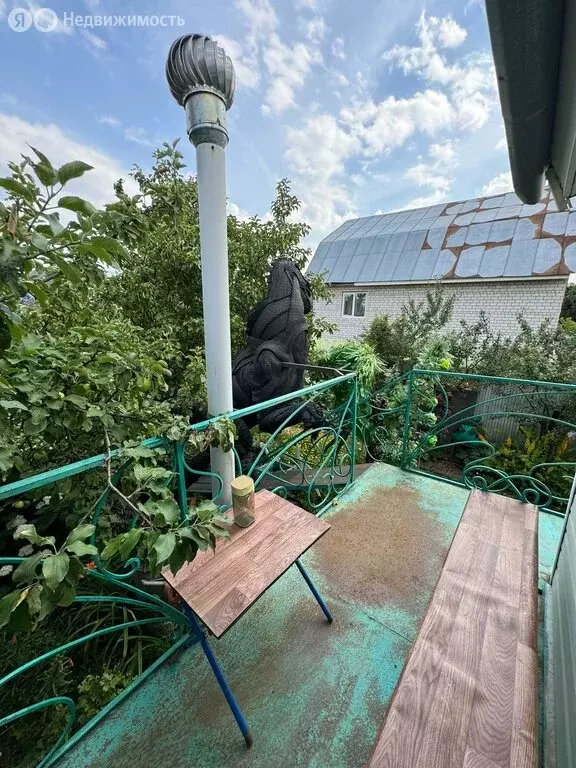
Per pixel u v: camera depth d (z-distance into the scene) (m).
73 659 1.56
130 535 0.81
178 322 3.48
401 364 4.64
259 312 2.79
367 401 3.34
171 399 2.72
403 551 1.87
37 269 0.98
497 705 0.80
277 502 1.41
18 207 0.78
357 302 9.73
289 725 1.13
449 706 0.80
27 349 1.05
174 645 1.34
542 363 4.10
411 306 5.77
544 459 3.67
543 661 1.33
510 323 7.30
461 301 7.77
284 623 1.47
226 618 0.93
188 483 2.54
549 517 2.19
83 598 0.99
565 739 0.99
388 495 2.37
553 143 1.03
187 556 0.84
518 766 0.70
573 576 1.24
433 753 0.72
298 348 2.72
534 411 4.09
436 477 2.59
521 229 7.43
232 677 1.27
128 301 3.45
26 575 0.66
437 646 0.94
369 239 9.95
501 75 0.77
